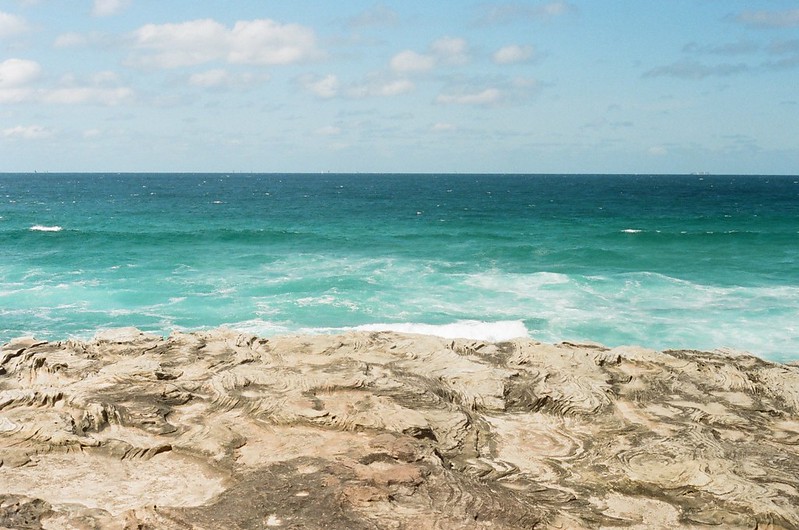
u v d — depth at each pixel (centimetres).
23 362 1371
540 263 3638
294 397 1154
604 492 935
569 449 1059
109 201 9581
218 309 2569
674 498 911
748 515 859
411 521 791
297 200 10325
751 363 1409
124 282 3030
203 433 1057
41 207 8081
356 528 775
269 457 969
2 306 2584
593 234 4991
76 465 987
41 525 811
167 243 4291
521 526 810
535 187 17612
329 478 882
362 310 2559
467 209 8231
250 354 1407
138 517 807
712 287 2983
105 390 1205
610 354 1405
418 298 2748
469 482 895
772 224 5931
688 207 8706
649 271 3394
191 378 1287
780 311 2536
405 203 9594
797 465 965
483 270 3384
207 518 800
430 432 1059
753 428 1121
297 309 2570
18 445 1023
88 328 2309
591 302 2691
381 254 3956
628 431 1111
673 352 1467
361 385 1220
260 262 3619
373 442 986
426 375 1298
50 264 3469
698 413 1161
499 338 2230
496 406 1192
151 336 1528
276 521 792
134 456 1010
